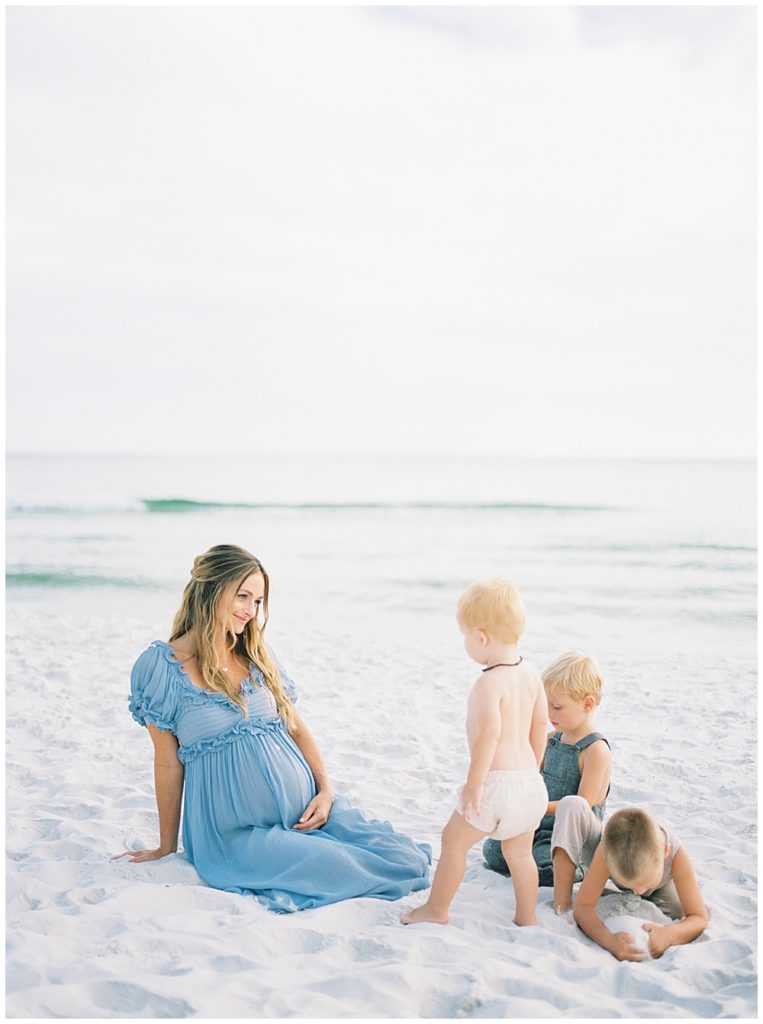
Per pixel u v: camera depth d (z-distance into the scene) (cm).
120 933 327
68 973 301
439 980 302
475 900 376
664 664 970
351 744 630
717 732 673
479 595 357
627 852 338
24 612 1435
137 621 1188
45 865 393
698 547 2344
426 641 1123
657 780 554
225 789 401
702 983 311
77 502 2961
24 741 621
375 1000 287
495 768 348
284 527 2733
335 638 1134
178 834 426
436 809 503
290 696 443
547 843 397
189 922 341
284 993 288
